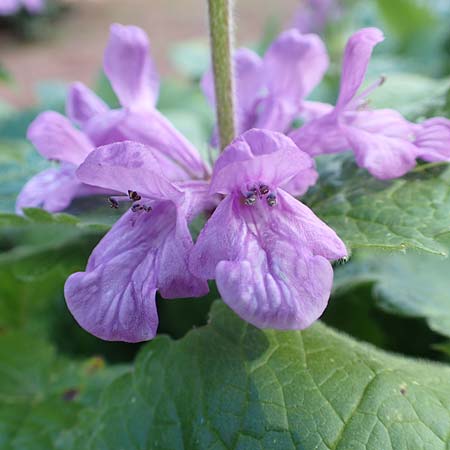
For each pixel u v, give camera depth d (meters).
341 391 0.07
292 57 0.09
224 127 0.08
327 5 0.25
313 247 0.06
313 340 0.07
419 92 0.10
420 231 0.07
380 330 0.11
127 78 0.08
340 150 0.08
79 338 0.13
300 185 0.07
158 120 0.08
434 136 0.07
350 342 0.07
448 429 0.06
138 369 0.08
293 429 0.06
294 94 0.09
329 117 0.08
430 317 0.09
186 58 0.21
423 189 0.07
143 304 0.06
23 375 0.11
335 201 0.07
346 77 0.07
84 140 0.08
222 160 0.06
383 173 0.07
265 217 0.06
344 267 0.11
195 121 0.17
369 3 0.26
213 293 0.12
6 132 0.19
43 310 0.13
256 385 0.07
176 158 0.08
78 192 0.08
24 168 0.10
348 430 0.06
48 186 0.08
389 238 0.07
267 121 0.09
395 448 0.06
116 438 0.07
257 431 0.06
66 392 0.11
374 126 0.08
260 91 0.09
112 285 0.06
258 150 0.06
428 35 0.22
